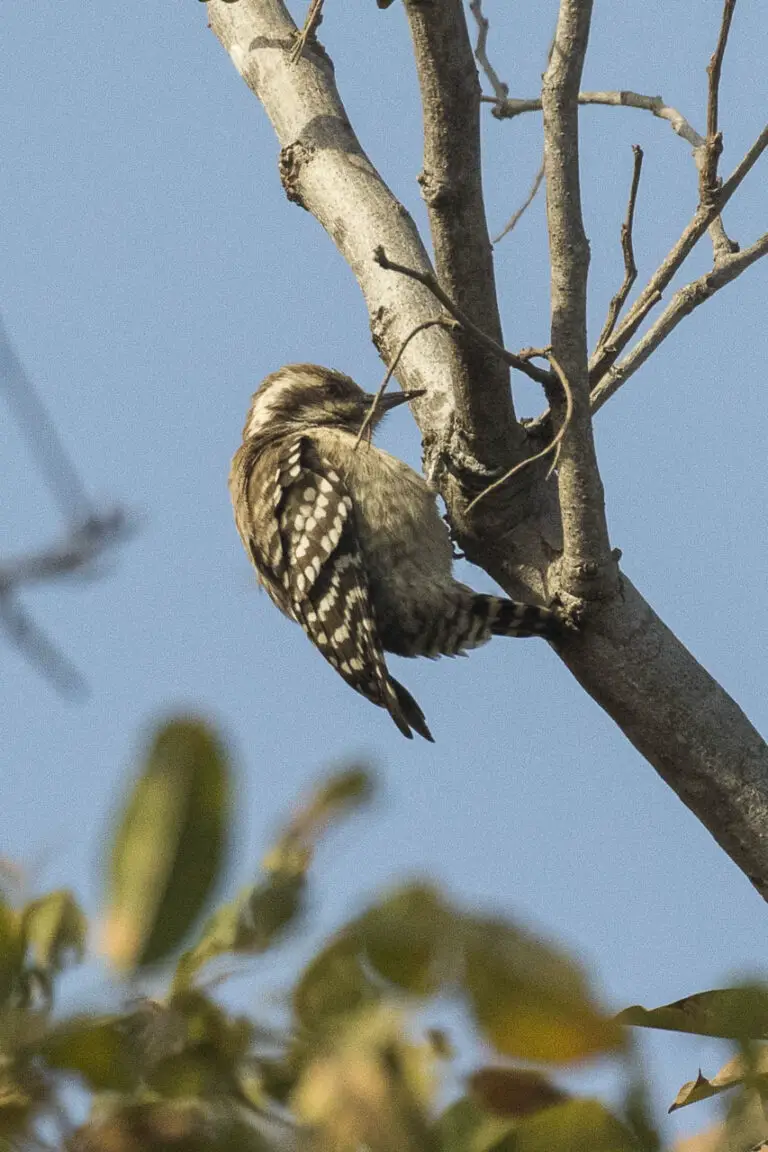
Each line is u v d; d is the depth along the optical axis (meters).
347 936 3.08
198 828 3.32
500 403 9.15
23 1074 3.12
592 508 8.54
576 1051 3.10
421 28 7.97
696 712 8.70
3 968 3.29
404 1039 3.04
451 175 8.34
